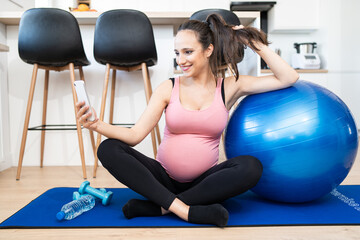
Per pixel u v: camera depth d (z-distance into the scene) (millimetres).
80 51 2156
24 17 2100
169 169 1421
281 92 1408
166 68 2639
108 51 2135
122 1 3959
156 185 1255
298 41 4230
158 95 1394
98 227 1228
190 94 1380
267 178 1368
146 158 1425
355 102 3615
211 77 1441
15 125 2613
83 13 2375
